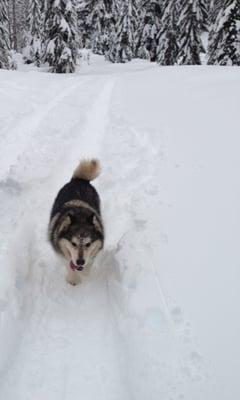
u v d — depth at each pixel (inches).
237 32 1061.1
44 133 404.8
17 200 267.7
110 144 376.2
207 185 259.6
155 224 228.1
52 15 1362.0
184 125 393.7
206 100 472.1
